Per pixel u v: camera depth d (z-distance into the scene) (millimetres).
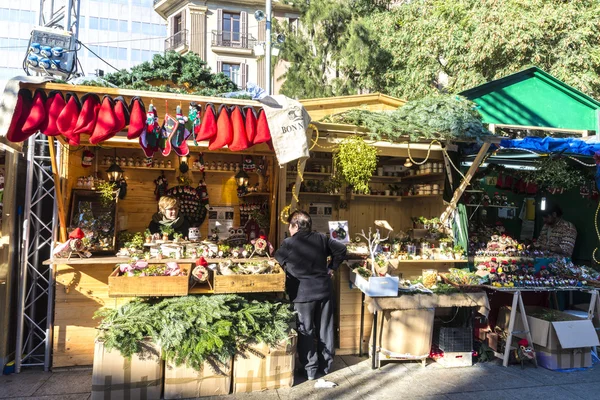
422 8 13688
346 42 14414
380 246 5484
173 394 3777
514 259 5848
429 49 12977
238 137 3945
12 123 3475
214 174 5738
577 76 9531
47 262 4219
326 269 4492
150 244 4727
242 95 4527
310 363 4293
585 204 6523
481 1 11242
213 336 3764
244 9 27312
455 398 3939
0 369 4395
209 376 3869
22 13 50000
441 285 4914
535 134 7527
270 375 4031
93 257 4492
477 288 4859
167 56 5465
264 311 4164
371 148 4617
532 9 10195
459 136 4945
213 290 4164
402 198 6969
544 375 4539
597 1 10016
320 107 7621
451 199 5750
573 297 6457
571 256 6621
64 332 4539
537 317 4926
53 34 5688
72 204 4730
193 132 4031
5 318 4418
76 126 3570
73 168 5039
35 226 4723
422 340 4656
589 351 4805
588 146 5090
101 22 50656
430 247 5754
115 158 5254
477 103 6383
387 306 4527
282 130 3934
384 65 14914
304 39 14797
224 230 5723
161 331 3756
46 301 4957
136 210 5453
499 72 10461
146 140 3797
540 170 5910
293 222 4559
